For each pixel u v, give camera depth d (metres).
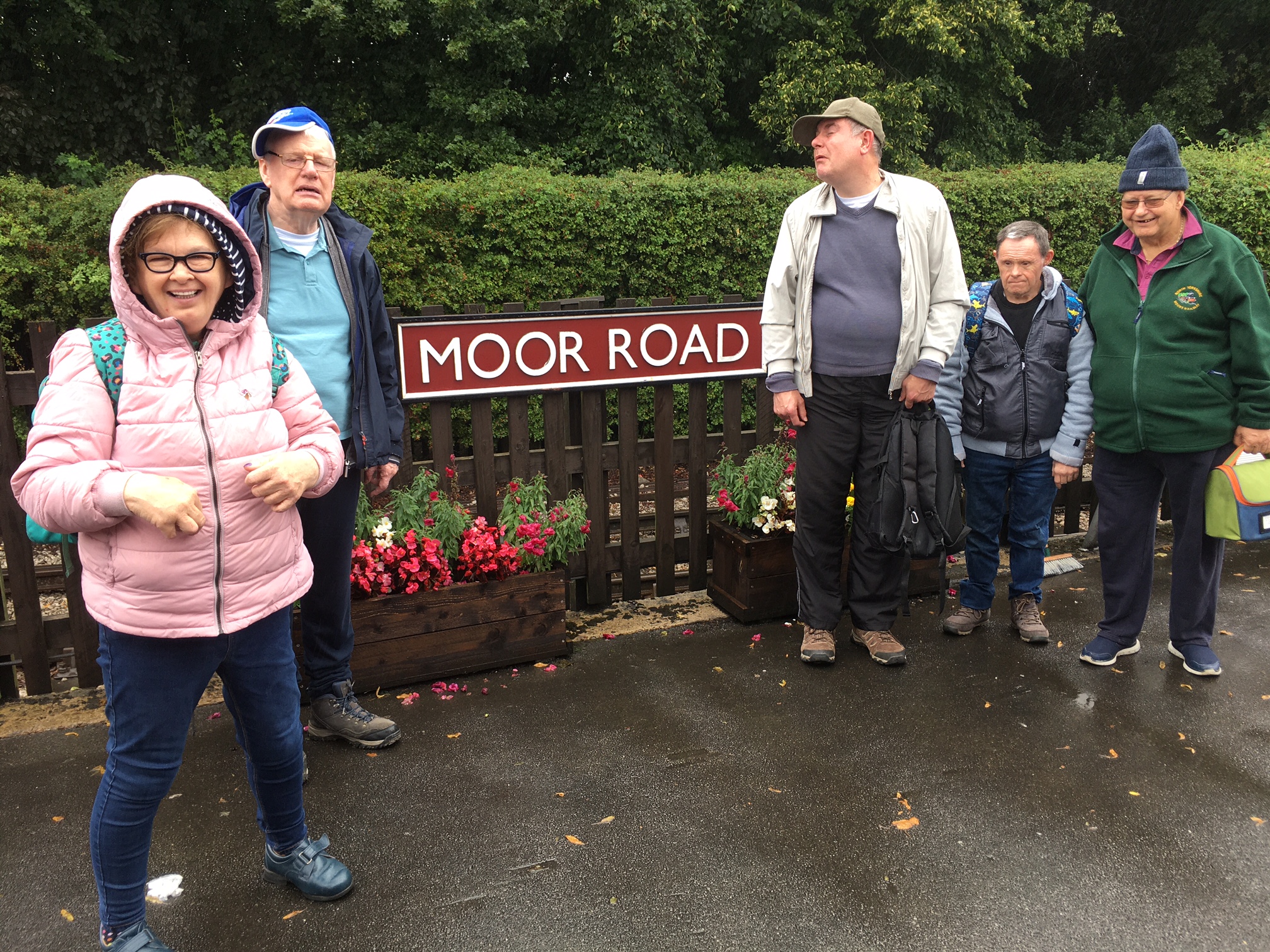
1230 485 3.22
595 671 3.66
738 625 4.16
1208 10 15.78
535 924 2.21
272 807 2.22
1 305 5.73
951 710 3.31
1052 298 3.61
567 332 4.00
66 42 10.13
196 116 11.73
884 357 3.42
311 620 2.98
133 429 1.76
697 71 12.62
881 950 2.12
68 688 3.53
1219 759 2.96
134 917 2.00
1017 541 3.91
